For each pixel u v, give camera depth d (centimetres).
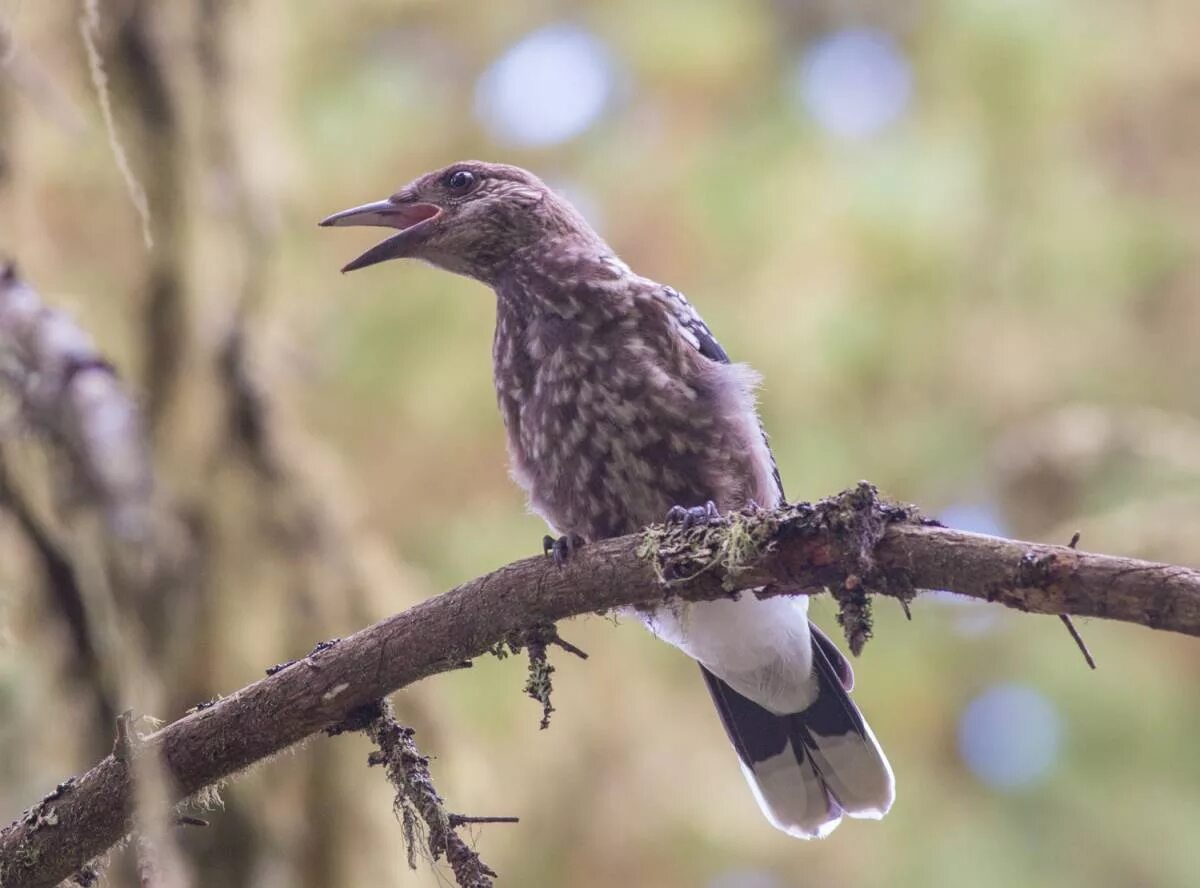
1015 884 1323
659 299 877
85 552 645
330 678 638
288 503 873
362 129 1414
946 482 1370
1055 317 1395
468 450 1378
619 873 1272
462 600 652
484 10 1486
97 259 877
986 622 1389
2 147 794
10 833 623
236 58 919
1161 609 529
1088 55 1406
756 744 952
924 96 1431
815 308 1373
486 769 1012
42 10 870
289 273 1009
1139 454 1302
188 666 823
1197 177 1420
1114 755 1378
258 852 855
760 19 1509
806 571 597
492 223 955
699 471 860
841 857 1322
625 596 645
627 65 1480
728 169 1423
